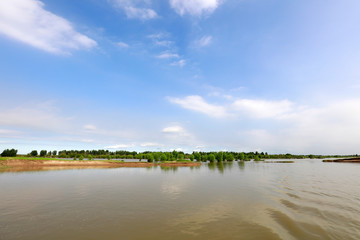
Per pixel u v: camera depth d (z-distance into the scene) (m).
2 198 22.30
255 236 12.41
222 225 14.37
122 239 11.88
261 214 17.05
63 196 23.64
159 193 26.00
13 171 52.25
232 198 23.20
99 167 76.75
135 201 21.53
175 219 15.67
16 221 14.92
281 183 36.03
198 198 23.12
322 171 64.75
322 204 20.47
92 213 17.11
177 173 56.53
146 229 13.53
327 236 12.43
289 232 13.08
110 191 27.08
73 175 45.88
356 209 18.58
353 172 60.22
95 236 12.30
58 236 12.25
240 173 57.47
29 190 27.00
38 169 59.06
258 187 31.39
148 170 66.94
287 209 18.59
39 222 14.74
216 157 152.62
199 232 13.05
